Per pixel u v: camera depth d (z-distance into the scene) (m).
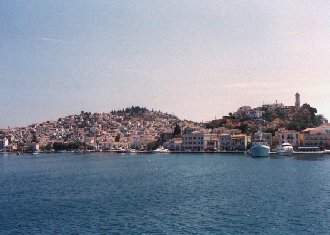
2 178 185.38
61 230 78.81
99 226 81.00
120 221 84.81
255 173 175.50
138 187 138.38
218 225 79.69
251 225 79.12
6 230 79.69
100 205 103.44
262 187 128.50
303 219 82.88
